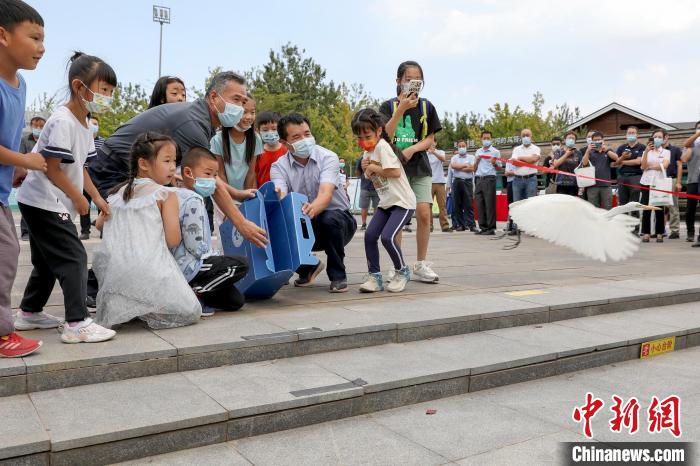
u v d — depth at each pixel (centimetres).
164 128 423
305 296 501
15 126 313
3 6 295
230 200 418
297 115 498
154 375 325
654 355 447
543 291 542
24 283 536
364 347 391
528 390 365
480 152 1137
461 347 399
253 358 352
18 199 336
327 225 506
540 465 269
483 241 1032
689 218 1020
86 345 333
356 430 299
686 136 1714
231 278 409
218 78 437
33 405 279
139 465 254
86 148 355
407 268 533
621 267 718
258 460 265
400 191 511
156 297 364
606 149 1078
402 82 531
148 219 376
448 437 295
